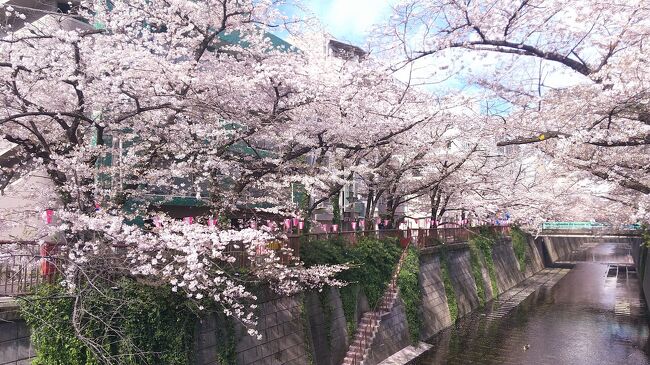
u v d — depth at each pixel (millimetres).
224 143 12539
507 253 40375
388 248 20438
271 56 13805
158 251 9523
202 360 10906
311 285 14273
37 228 9438
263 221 16859
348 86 12992
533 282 41094
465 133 17922
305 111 13234
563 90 10648
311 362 14078
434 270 24812
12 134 10711
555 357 19844
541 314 28234
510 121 11789
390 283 19844
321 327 15367
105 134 11438
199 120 11438
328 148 14820
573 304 31406
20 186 11594
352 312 16969
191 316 10633
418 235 23844
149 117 11031
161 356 9820
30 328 8398
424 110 14766
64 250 8852
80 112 9969
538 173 28469
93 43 10648
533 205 26344
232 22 12422
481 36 9203
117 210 10406
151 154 11117
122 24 10602
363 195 24438
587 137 9938
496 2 9086
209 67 12289
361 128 13922
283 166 13547
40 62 9102
